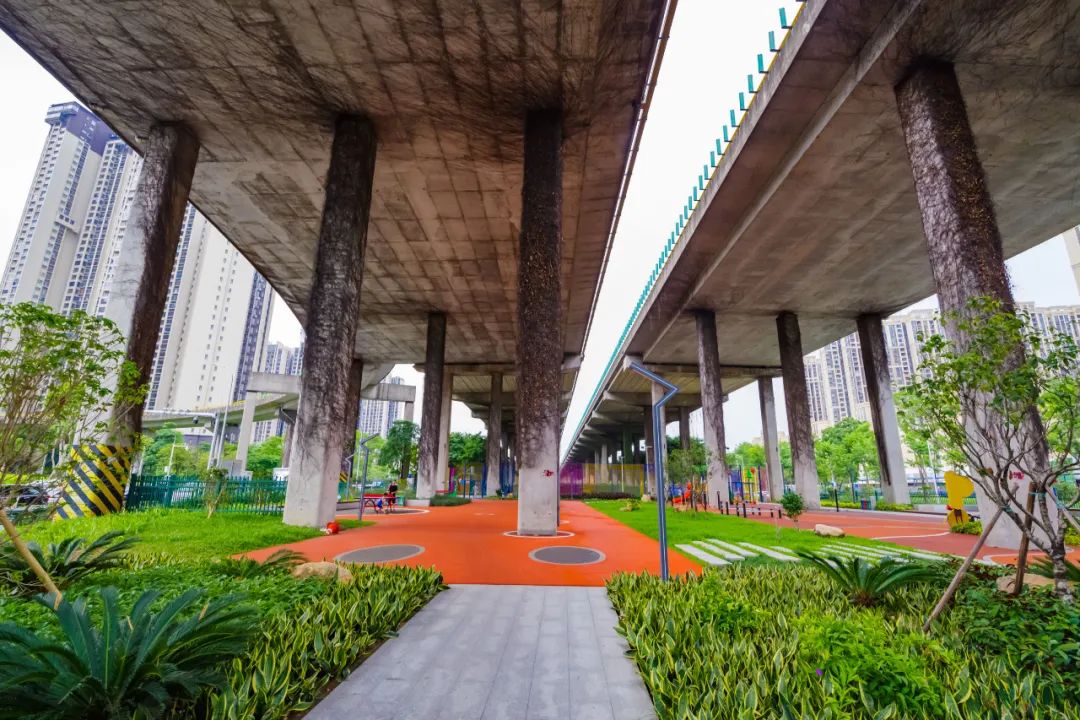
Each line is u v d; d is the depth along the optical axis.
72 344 4.80
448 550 10.73
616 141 17.53
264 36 13.29
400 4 12.36
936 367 5.42
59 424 4.98
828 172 19.44
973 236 12.08
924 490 40.38
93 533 9.95
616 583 7.12
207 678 3.30
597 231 23.41
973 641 4.72
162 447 58.06
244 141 17.28
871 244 24.91
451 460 60.56
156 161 16.02
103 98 15.48
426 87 14.94
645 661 4.36
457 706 3.88
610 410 65.75
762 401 48.19
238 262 70.44
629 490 58.47
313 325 14.41
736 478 50.00
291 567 7.38
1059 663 4.07
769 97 16.83
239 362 70.94
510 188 20.05
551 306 14.42
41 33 13.38
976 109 15.71
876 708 3.21
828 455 56.00
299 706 3.67
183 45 13.62
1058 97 15.22
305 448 13.80
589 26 12.91
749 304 32.88
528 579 8.18
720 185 21.69
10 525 4.71
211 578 6.59
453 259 26.14
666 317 36.72
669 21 13.32
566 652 5.02
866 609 5.64
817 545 12.17
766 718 3.15
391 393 46.00
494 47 13.55
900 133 17.23
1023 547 5.34
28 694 2.82
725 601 5.22
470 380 50.94
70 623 3.34
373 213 21.91
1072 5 12.15
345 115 16.08
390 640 5.32
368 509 24.12
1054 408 4.99
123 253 15.02
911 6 12.62
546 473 13.69
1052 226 23.09
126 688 3.04
